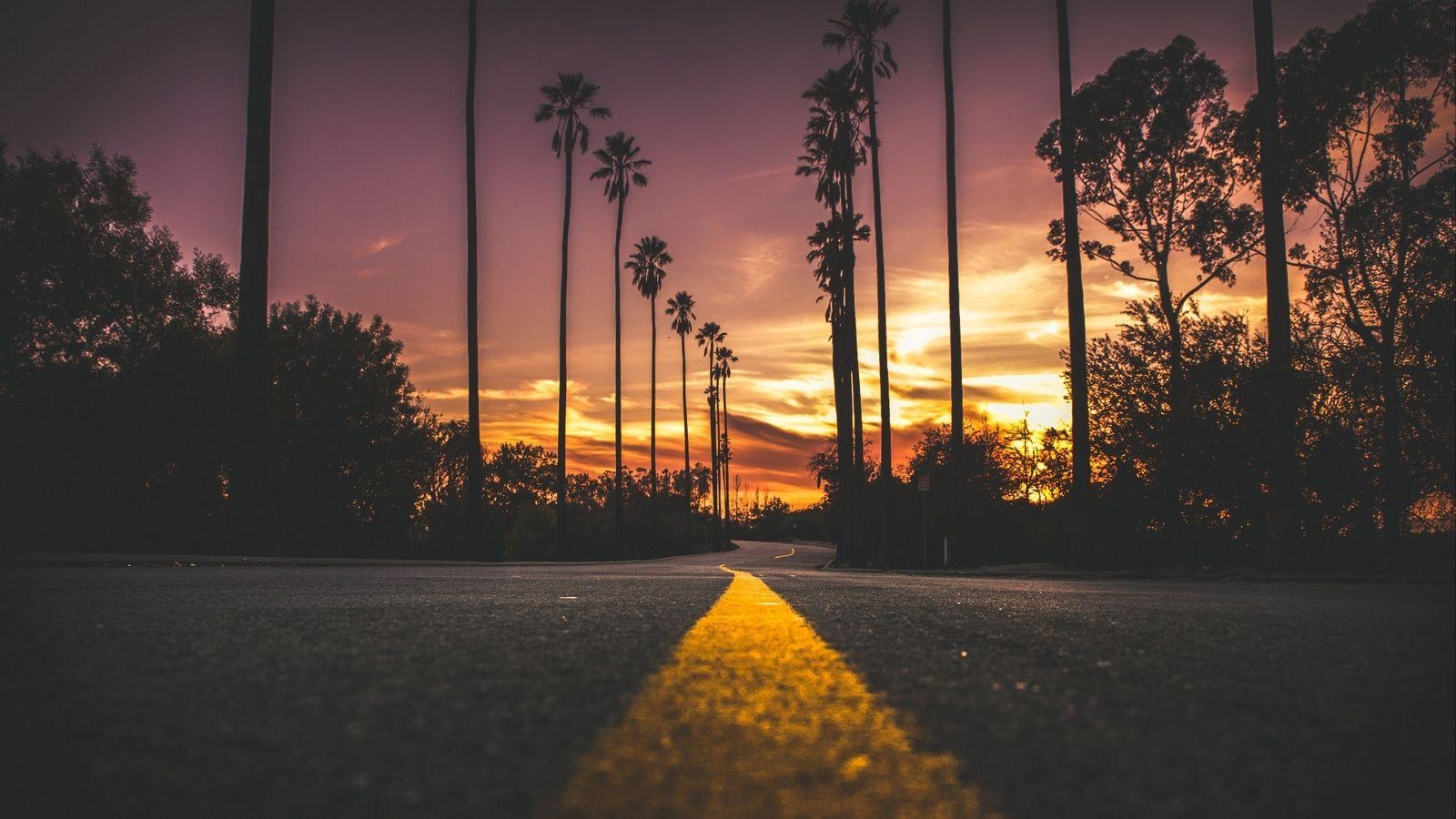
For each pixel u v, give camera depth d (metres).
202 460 26.81
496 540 39.12
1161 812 1.11
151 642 2.69
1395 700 1.90
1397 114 20.00
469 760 1.32
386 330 39.56
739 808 1.09
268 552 17.08
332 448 36.41
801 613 4.27
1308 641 3.12
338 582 7.75
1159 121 26.38
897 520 39.88
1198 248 25.95
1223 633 3.39
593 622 3.64
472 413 28.42
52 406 24.78
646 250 64.62
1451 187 16.45
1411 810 1.13
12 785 1.17
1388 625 3.85
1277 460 13.51
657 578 10.77
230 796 1.12
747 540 173.25
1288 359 13.62
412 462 39.41
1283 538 13.30
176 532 26.36
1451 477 13.72
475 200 29.28
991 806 1.12
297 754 1.34
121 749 1.37
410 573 11.02
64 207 25.84
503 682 2.05
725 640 3.00
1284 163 21.22
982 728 1.59
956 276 25.30
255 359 17.41
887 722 1.64
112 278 25.92
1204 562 18.22
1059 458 21.59
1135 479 19.47
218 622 3.49
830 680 2.13
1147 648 2.85
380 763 1.30
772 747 1.43
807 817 1.05
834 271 39.75
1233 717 1.71
